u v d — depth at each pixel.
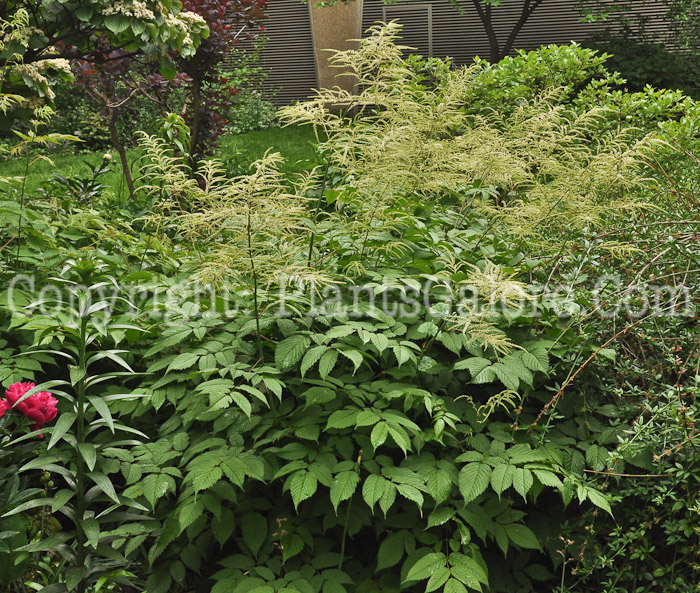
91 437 2.63
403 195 3.35
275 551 2.37
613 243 2.74
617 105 5.71
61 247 3.24
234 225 2.42
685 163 4.20
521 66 6.36
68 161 9.66
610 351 2.50
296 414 2.43
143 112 10.81
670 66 12.59
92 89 6.71
